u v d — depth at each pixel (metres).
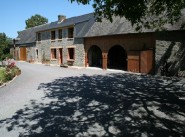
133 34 20.58
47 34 34.06
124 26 21.78
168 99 10.62
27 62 38.81
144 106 9.69
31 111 9.66
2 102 11.27
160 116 8.42
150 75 18.27
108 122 8.04
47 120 8.49
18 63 36.53
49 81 17.11
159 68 18.09
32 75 20.72
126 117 8.46
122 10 7.75
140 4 7.83
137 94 11.80
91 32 25.52
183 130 7.14
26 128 7.81
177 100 10.41
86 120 8.33
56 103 10.79
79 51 27.64
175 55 17.06
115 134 7.02
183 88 12.80
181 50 16.72
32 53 39.06
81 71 22.94
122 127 7.54
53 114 9.16
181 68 16.78
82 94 12.42
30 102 11.11
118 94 12.03
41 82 16.78
